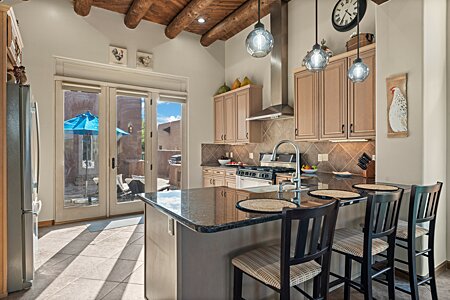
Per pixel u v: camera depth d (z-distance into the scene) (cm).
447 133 279
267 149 509
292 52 449
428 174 257
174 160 564
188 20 469
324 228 148
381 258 273
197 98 581
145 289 221
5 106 234
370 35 317
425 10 254
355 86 322
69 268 284
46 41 425
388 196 182
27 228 246
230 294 177
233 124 543
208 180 570
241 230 181
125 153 509
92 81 472
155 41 526
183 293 162
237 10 469
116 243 354
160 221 192
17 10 403
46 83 425
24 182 245
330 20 392
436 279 261
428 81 257
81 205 463
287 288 136
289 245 136
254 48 202
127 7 468
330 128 352
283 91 450
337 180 314
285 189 246
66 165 451
